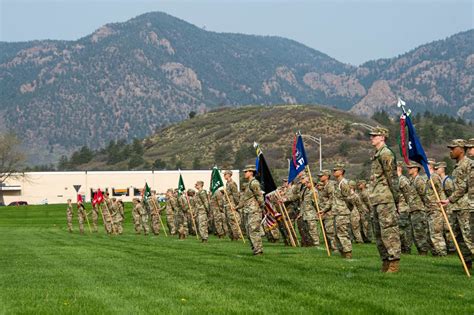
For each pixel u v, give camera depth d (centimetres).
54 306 1332
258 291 1463
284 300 1342
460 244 1842
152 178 13725
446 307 1234
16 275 1898
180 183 3966
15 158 15125
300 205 3031
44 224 6912
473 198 1752
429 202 2380
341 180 2231
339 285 1519
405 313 1183
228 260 2166
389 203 1733
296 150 2538
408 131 1831
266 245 3112
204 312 1234
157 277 1755
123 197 13738
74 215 8431
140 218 4719
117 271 1930
